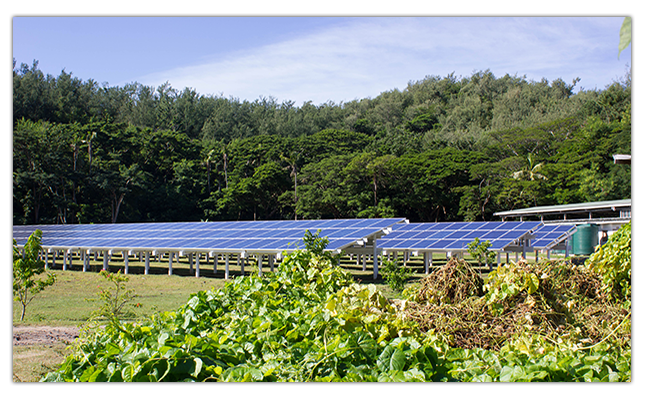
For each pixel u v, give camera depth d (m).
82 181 61.59
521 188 55.12
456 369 3.96
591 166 52.91
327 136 79.94
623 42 2.69
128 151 77.81
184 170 74.12
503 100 99.44
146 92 123.94
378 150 72.38
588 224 30.02
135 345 4.48
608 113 64.62
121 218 66.12
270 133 107.00
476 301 6.36
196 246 21.22
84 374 3.99
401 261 29.02
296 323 5.45
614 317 6.29
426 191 60.91
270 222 25.73
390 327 5.07
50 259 31.30
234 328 5.70
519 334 5.55
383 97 121.19
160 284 18.33
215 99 126.31
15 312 11.84
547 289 6.35
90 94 100.69
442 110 106.69
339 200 61.69
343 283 9.20
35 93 83.81
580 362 4.12
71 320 10.83
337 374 4.00
